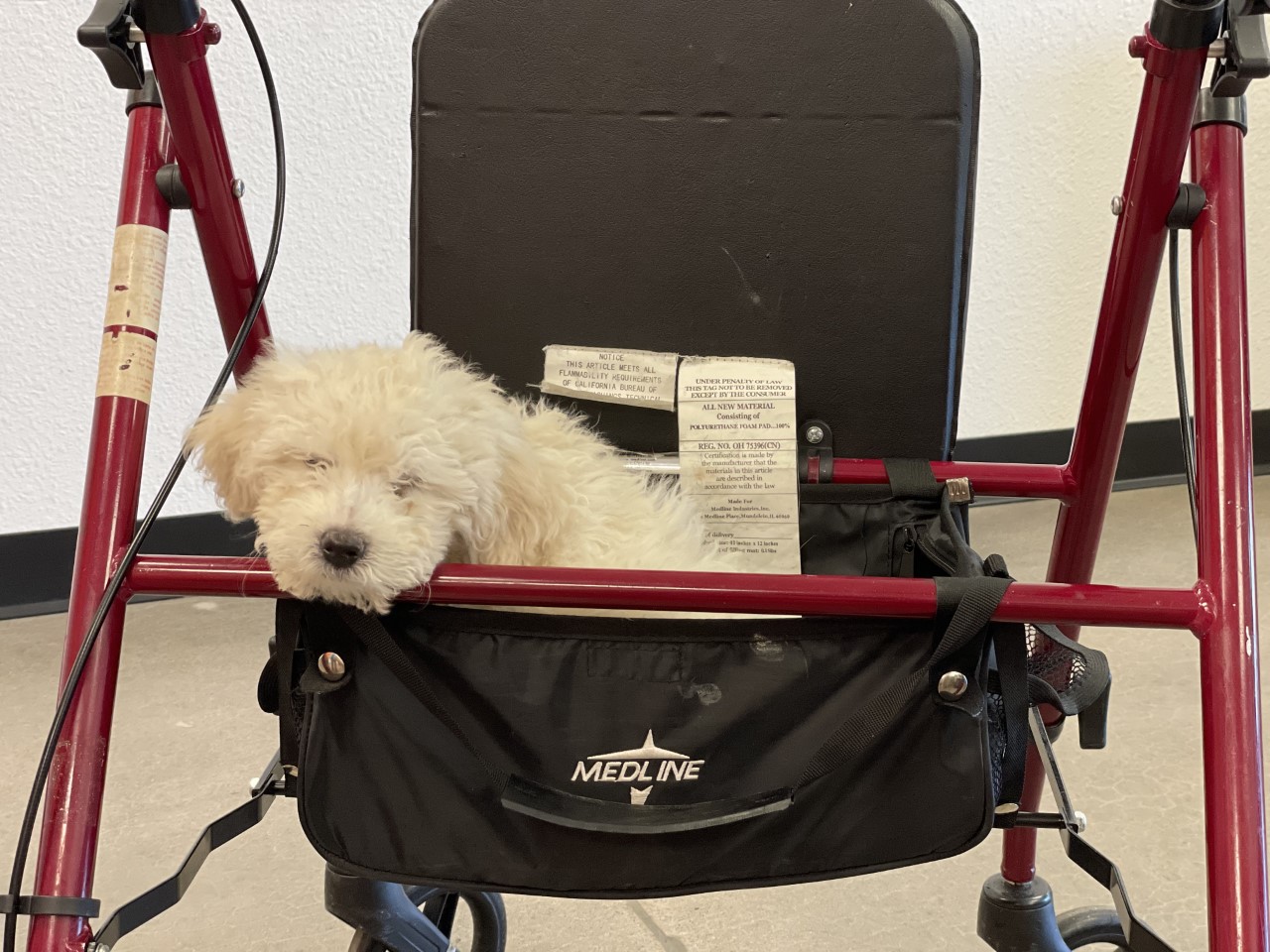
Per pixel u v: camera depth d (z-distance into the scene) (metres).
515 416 0.78
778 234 0.86
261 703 0.64
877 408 0.88
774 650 0.58
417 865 0.58
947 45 0.84
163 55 0.65
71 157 1.71
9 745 1.51
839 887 1.28
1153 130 0.67
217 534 1.96
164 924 1.22
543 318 0.88
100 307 1.82
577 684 0.58
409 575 0.58
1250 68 0.65
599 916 1.24
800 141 0.85
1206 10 0.61
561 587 0.58
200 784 1.44
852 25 0.84
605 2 0.85
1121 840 1.32
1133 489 2.29
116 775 1.45
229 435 0.71
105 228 1.77
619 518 0.80
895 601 0.57
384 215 1.85
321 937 1.20
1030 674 0.67
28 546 1.90
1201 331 0.68
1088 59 1.93
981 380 2.15
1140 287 0.75
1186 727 1.53
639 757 0.57
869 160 0.85
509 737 0.58
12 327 1.78
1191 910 1.21
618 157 0.86
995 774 0.61
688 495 0.87
